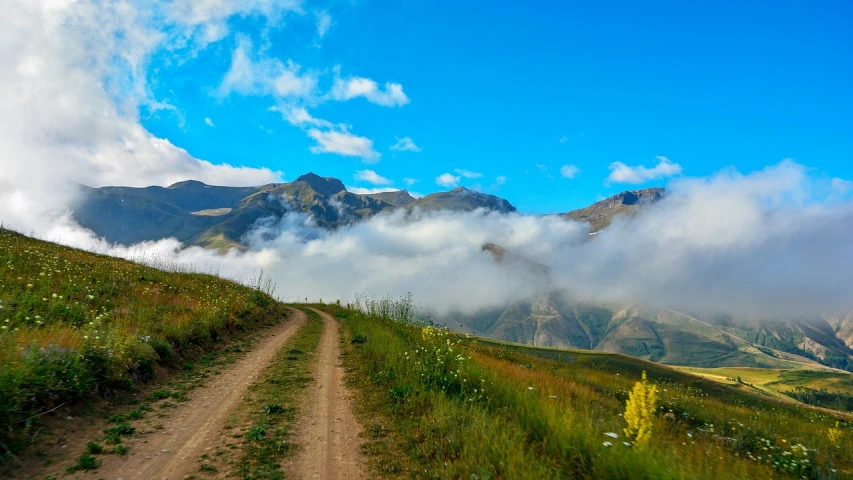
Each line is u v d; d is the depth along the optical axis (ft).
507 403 30.73
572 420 24.59
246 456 22.31
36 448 20.53
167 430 25.46
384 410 31.73
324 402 33.58
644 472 18.89
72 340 31.40
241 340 63.00
